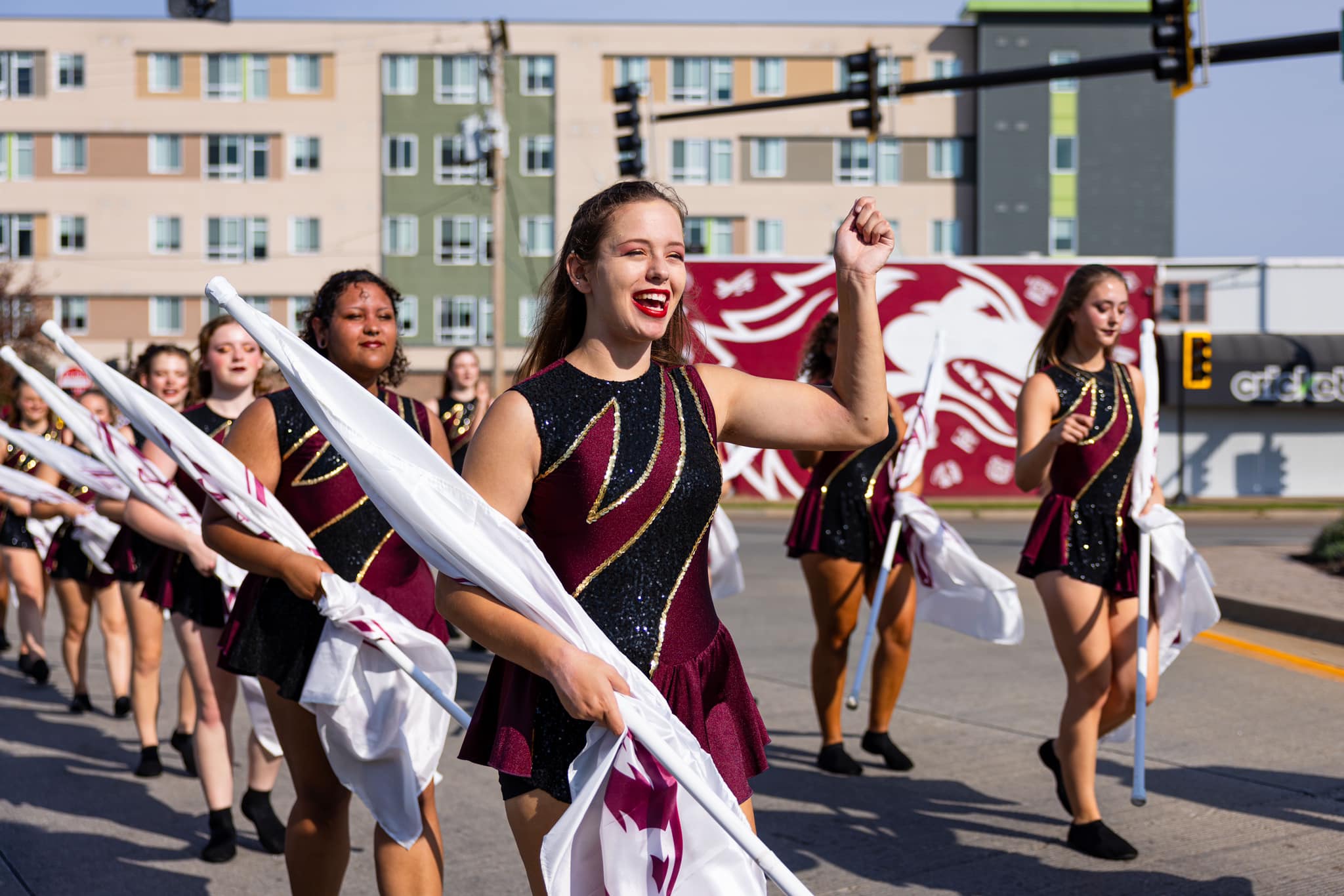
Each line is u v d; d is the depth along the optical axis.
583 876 2.10
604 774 2.02
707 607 2.31
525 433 2.17
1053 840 4.39
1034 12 39.53
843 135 40.28
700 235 40.44
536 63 40.44
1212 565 10.40
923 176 40.22
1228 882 3.92
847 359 2.30
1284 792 4.80
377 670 3.06
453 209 40.78
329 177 40.81
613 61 40.41
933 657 7.69
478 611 2.12
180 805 5.08
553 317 2.37
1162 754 5.36
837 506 5.33
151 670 5.49
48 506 6.36
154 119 40.84
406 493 2.13
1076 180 39.72
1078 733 4.24
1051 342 4.45
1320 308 28.75
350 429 2.20
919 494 5.50
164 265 41.06
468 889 4.05
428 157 40.72
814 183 40.44
